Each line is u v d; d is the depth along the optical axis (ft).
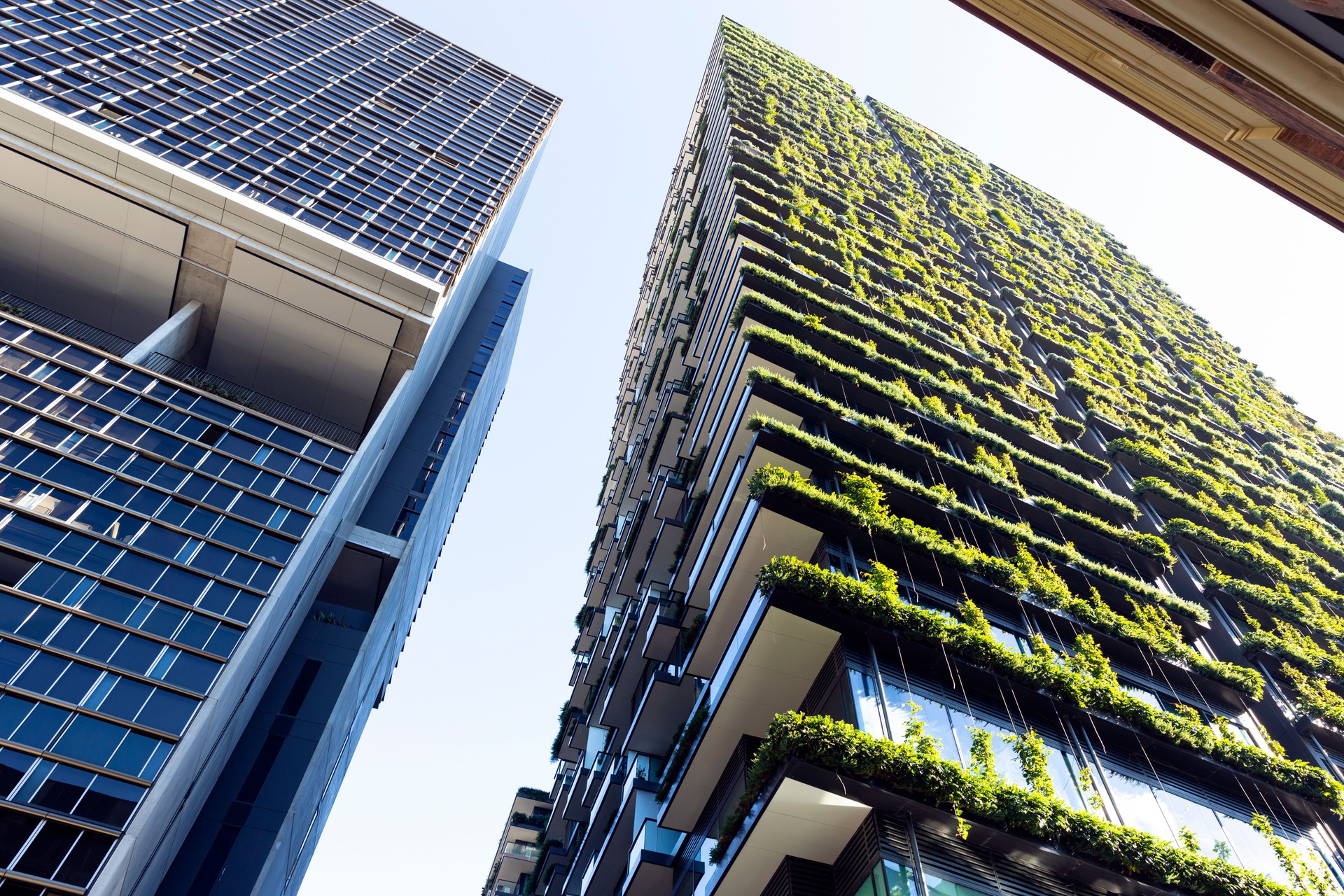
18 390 106.22
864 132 252.01
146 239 144.36
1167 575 116.26
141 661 86.22
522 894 159.63
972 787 52.90
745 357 107.55
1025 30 27.27
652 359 203.10
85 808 73.15
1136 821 61.67
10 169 139.13
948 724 61.41
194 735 82.33
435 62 261.03
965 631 68.18
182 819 89.40
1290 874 62.75
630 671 115.14
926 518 88.22
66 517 95.14
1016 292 187.83
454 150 209.97
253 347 153.79
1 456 96.94
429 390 200.44
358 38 246.27
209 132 160.76
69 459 101.86
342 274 149.89
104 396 113.19
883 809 52.03
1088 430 143.43
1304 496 152.97
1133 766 67.87
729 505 89.56
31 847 69.00
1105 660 78.38
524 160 222.69
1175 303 256.11
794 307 126.41
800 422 98.22
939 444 109.09
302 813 114.42
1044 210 277.44
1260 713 91.15
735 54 258.37
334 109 198.80
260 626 96.07
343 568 148.36
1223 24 22.35
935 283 166.40
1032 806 53.93
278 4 238.07
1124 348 190.90
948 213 225.35
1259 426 181.27
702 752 73.36
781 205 162.20
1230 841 64.39
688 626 102.99
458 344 221.25
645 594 126.82
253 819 104.58
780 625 65.05
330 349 154.30
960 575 79.30
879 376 118.32
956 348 139.95
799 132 216.95
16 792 71.36
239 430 120.06
